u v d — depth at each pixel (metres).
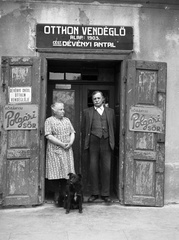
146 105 5.49
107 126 5.54
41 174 5.37
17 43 5.40
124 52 5.47
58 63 5.82
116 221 4.78
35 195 5.31
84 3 5.46
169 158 5.65
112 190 6.16
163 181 5.50
